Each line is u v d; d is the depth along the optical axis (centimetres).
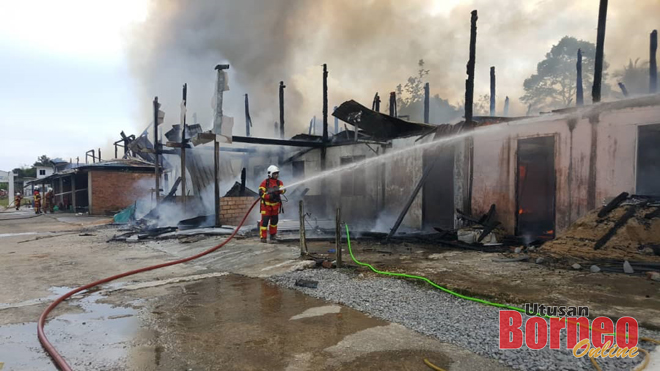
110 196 2202
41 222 1736
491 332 352
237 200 1212
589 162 793
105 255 812
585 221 708
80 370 297
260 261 689
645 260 579
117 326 393
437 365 294
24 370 300
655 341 321
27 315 432
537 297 435
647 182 754
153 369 296
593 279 518
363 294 479
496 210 955
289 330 372
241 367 297
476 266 614
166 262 727
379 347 328
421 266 618
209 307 449
